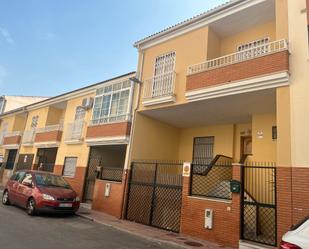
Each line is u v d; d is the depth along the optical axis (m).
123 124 12.52
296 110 7.39
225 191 9.04
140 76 12.72
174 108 11.20
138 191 11.47
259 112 10.60
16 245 6.42
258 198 9.55
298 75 7.61
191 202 9.10
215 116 11.80
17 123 24.08
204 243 8.05
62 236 7.73
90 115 15.68
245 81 8.45
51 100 19.58
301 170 6.93
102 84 15.02
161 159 13.40
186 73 10.84
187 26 11.37
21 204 11.25
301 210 6.70
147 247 7.54
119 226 9.82
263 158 10.20
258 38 10.52
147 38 12.61
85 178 14.55
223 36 11.48
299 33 7.94
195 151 13.79
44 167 18.16
